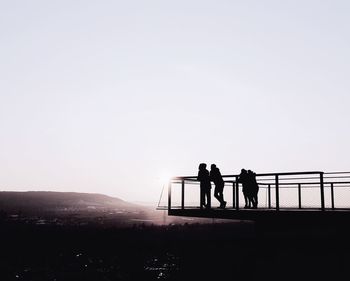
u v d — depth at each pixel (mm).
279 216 11570
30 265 76312
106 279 60625
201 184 13609
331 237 13266
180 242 156625
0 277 63438
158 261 82625
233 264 30438
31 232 195500
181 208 14117
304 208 12672
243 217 12445
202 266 48719
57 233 197500
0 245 140500
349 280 12203
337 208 12102
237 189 12852
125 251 116125
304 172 11086
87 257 95188
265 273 14141
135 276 61781
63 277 64000
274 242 14352
